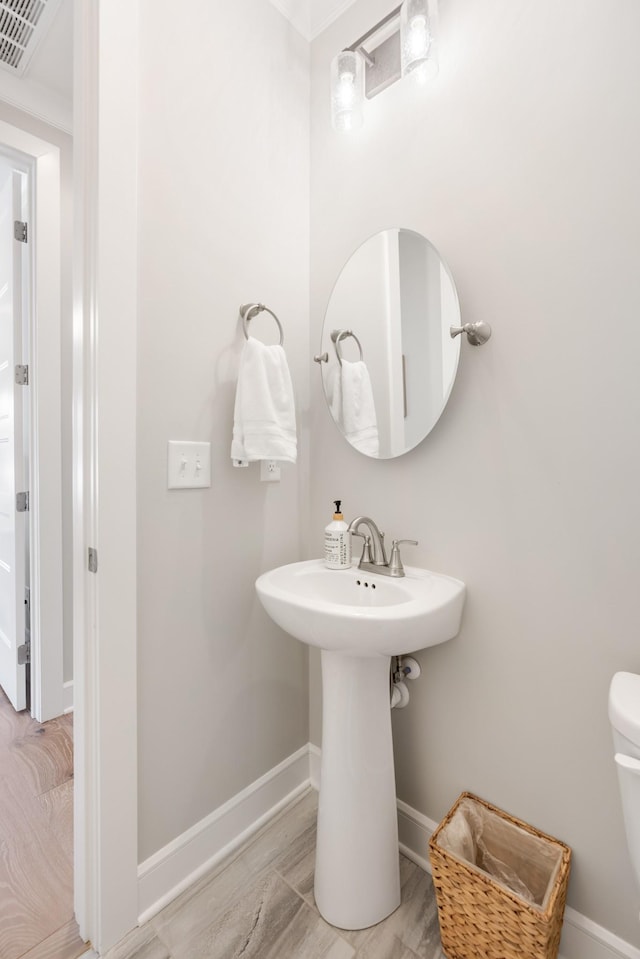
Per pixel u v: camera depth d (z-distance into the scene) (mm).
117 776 985
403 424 1214
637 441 871
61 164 1863
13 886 1145
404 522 1247
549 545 981
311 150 1499
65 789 1497
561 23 955
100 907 967
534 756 1009
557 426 966
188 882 1128
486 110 1068
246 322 1251
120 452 977
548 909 824
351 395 1344
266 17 1356
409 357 1195
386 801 1064
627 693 796
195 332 1152
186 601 1146
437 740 1176
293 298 1442
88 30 945
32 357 1832
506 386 1039
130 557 999
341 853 1031
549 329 974
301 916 1054
